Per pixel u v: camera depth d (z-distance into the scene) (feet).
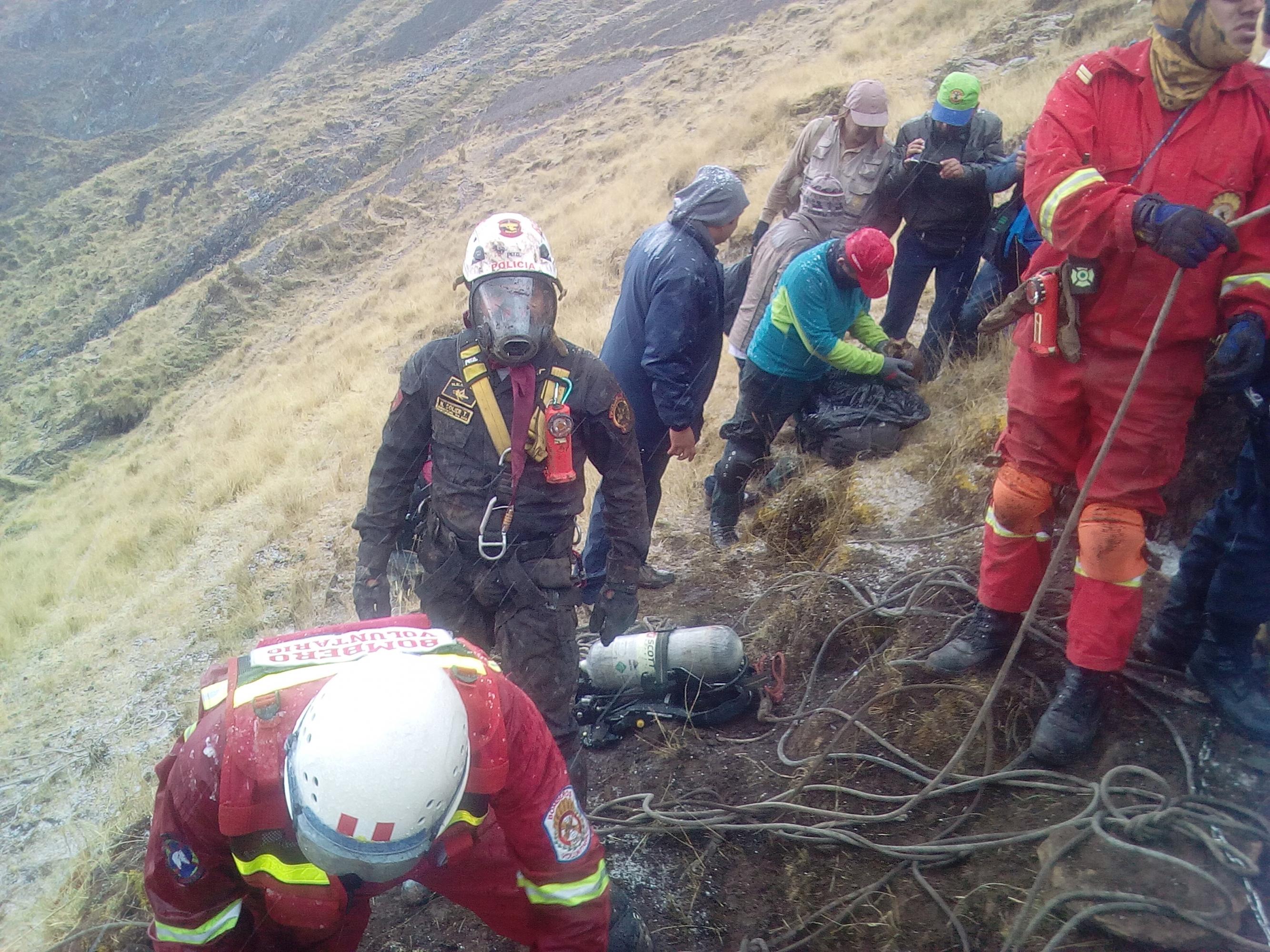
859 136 16.33
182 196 179.93
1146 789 8.20
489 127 142.41
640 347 13.58
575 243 58.44
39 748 20.74
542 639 8.36
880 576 12.65
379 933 9.19
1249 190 7.29
